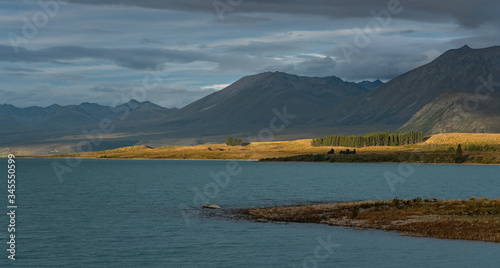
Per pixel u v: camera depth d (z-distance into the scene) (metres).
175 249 51.03
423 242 51.84
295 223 65.12
